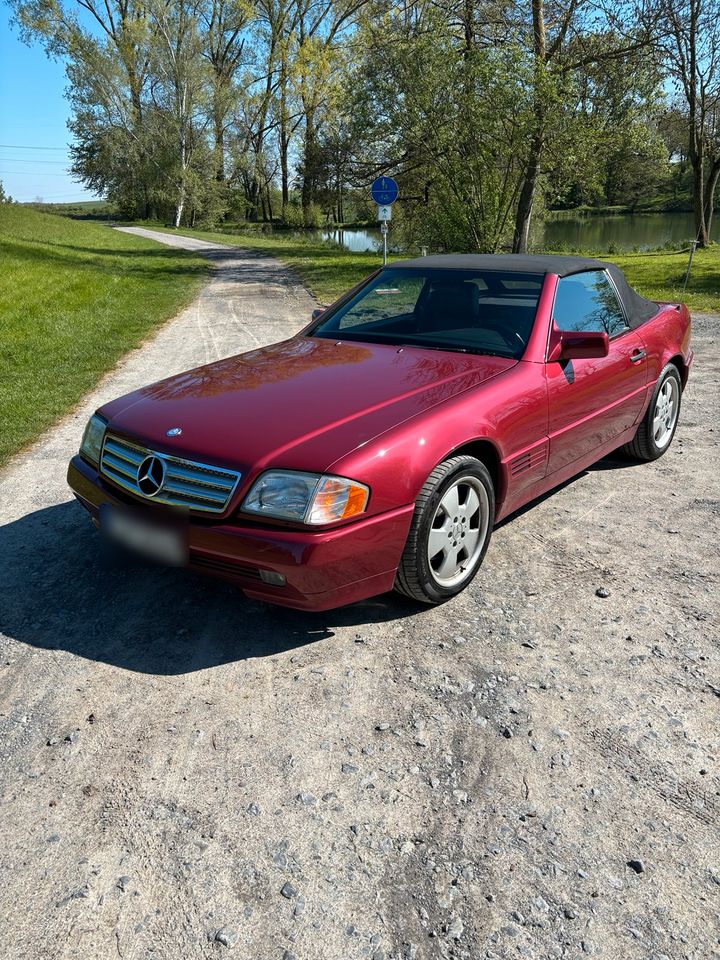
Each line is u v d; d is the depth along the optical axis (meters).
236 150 62.72
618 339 4.64
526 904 2.05
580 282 4.45
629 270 20.23
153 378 8.58
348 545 2.91
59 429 6.60
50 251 26.19
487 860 2.19
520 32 23.25
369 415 3.19
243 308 14.80
